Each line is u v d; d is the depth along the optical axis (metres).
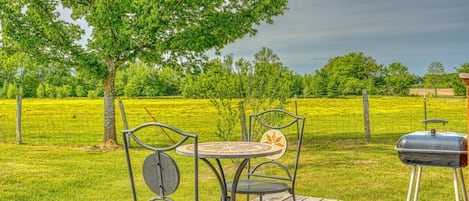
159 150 2.93
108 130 11.62
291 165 8.16
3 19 10.40
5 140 13.44
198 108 20.84
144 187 6.62
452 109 17.92
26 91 26.44
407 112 18.30
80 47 11.02
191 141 12.80
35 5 10.27
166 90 24.06
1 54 11.13
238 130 13.46
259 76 9.15
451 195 5.83
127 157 3.22
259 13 10.99
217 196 5.97
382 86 25.02
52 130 16.42
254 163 8.37
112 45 10.20
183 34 10.29
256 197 5.61
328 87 24.70
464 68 20.42
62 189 6.48
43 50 10.88
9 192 6.24
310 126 15.94
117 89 24.48
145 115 19.31
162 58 11.49
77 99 26.14
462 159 3.22
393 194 5.93
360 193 5.98
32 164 8.70
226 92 9.20
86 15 10.48
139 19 9.93
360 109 20.34
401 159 3.52
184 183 6.82
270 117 8.75
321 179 6.89
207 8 10.64
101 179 7.21
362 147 10.66
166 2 9.66
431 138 3.34
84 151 10.70
